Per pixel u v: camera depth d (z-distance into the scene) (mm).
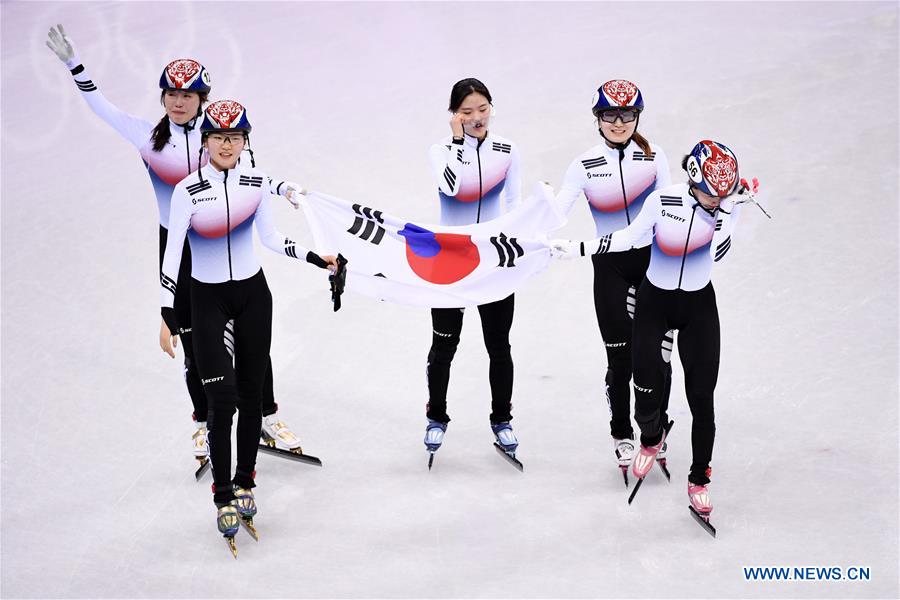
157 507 18109
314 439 20078
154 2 49500
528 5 45188
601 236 18875
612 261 18172
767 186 27422
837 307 22406
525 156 30125
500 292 18344
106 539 17219
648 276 16969
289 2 48438
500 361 18656
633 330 17109
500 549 16375
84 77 19094
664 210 16266
